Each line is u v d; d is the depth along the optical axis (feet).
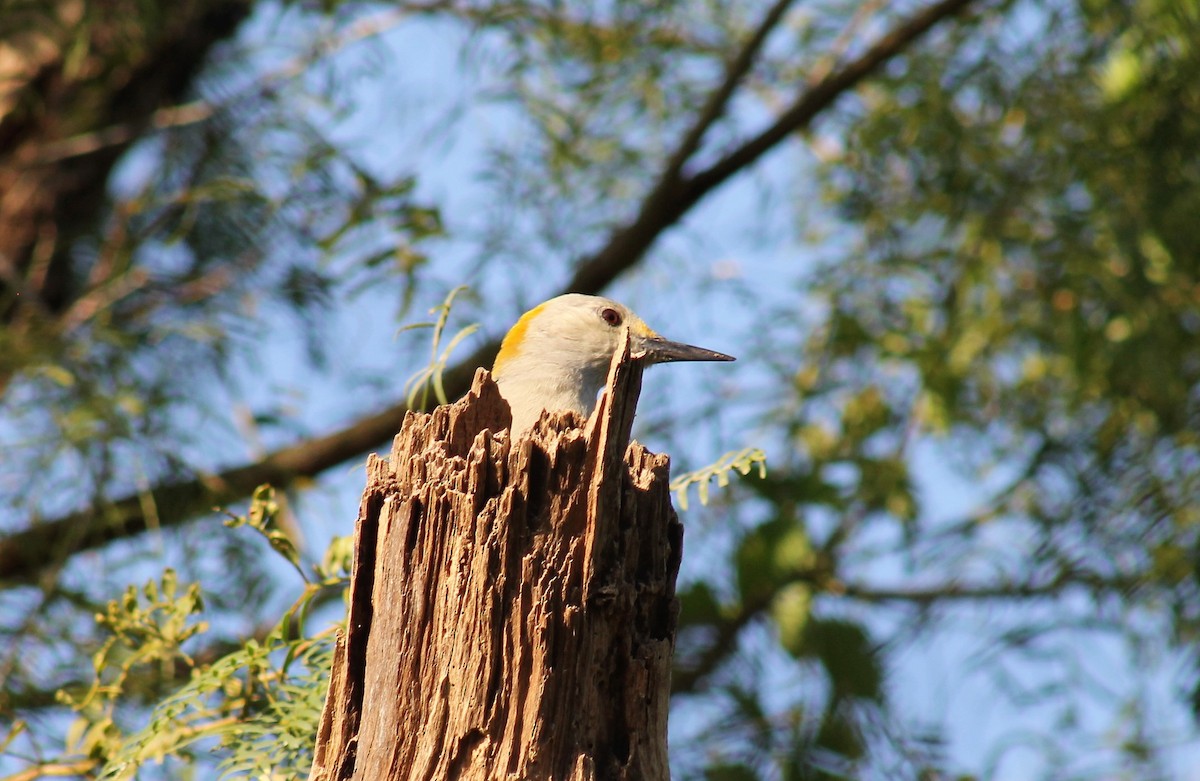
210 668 23.16
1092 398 41.78
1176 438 39.78
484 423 19.19
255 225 40.27
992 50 42.57
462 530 17.62
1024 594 40.88
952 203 42.68
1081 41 42.27
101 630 31.83
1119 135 41.27
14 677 31.01
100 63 41.52
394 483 18.49
